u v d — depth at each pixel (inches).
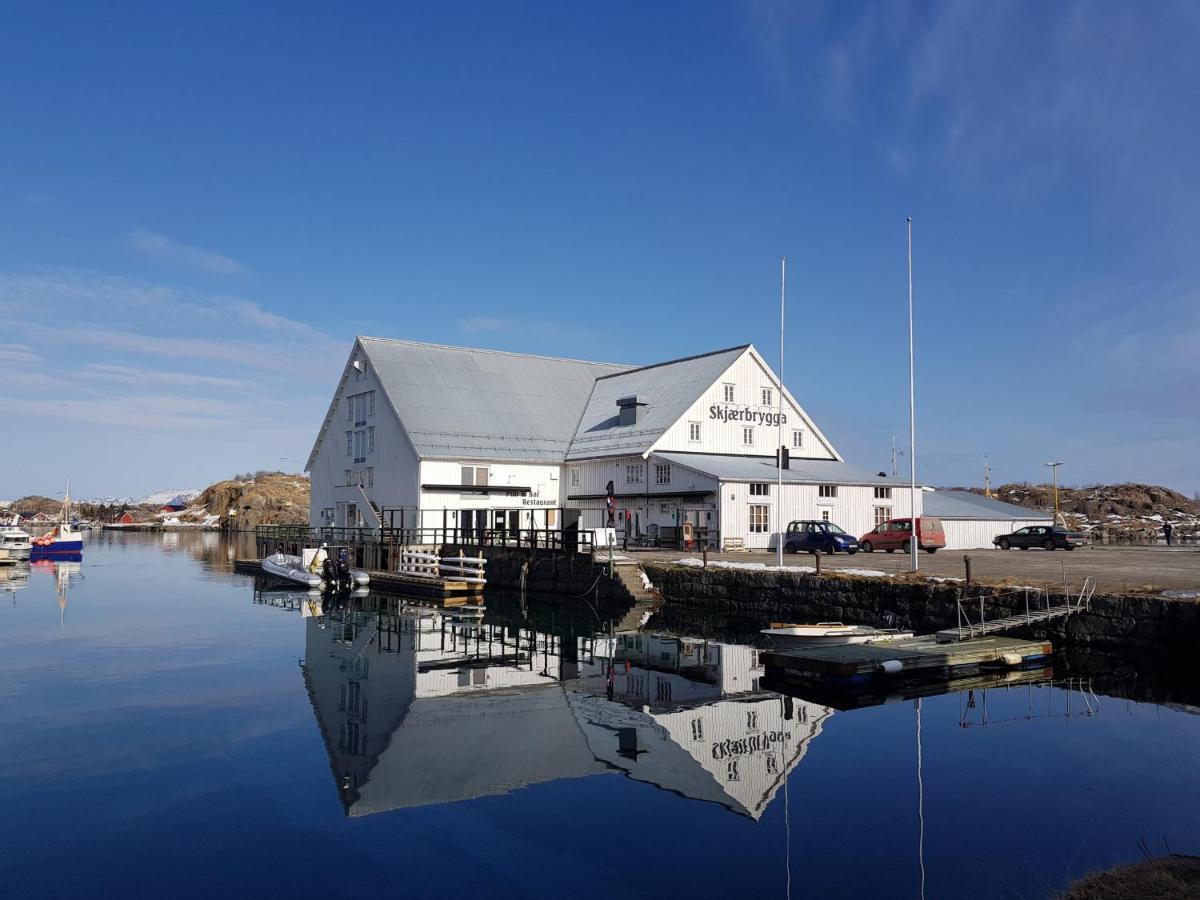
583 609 1342.3
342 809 446.0
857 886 345.1
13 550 2390.5
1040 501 3870.6
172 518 6963.6
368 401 2082.9
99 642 997.8
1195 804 434.3
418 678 785.6
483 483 1895.9
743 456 1914.4
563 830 411.8
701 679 767.7
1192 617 748.0
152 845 402.0
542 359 2401.6
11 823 430.3
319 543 1974.7
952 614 928.3
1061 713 616.4
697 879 355.9
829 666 708.7
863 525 1846.7
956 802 440.8
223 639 1028.5
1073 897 321.4
